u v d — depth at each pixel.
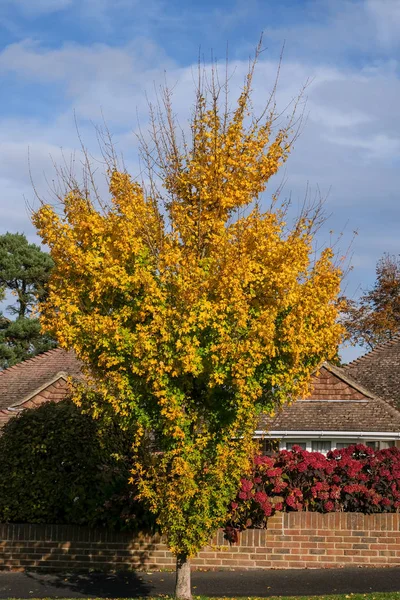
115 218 10.48
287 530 13.34
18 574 13.14
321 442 22.36
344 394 22.83
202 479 10.28
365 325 47.75
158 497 10.33
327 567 13.24
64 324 10.06
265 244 10.08
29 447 13.95
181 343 9.52
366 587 11.76
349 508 13.65
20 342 45.59
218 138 10.74
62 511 13.80
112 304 10.25
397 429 21.25
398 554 13.30
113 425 13.13
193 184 10.73
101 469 13.65
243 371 9.58
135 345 9.65
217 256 10.12
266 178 10.98
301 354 10.07
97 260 9.98
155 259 10.18
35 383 24.48
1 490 13.89
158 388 9.83
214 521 10.47
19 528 13.61
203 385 10.35
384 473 13.75
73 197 10.88
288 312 10.08
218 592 11.55
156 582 12.41
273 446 12.48
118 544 13.42
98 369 10.38
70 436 13.91
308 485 13.77
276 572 12.97
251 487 13.16
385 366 27.33
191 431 10.35
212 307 9.71
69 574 13.09
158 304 9.83
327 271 10.37
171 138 10.95
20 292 48.09
